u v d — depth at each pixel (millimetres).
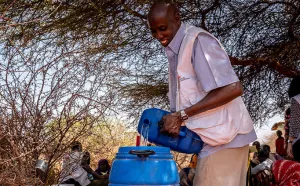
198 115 2533
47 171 2957
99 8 4832
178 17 2660
